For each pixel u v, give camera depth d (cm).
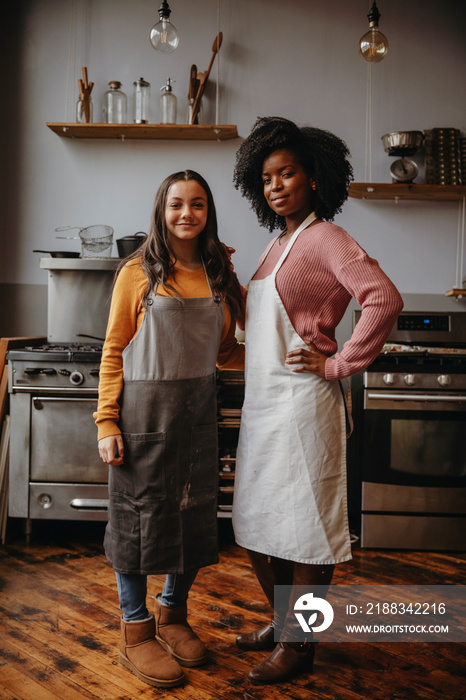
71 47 335
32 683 166
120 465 168
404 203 332
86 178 338
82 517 275
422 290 334
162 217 168
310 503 163
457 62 328
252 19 330
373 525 282
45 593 226
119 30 334
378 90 329
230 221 333
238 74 331
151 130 320
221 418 276
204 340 169
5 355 283
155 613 206
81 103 324
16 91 338
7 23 337
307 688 167
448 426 279
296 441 164
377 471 282
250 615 211
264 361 168
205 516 173
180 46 332
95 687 165
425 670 178
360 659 184
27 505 276
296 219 172
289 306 165
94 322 320
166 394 164
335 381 168
